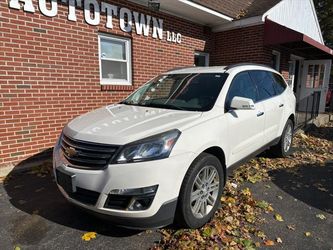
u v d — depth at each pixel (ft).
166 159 9.23
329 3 75.36
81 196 9.73
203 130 10.68
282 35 28.71
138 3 23.79
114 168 9.01
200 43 31.22
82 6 19.99
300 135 27.73
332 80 70.28
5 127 16.92
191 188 10.03
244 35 31.14
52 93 18.99
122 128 10.01
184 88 13.66
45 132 18.92
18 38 16.96
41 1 17.76
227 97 12.77
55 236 10.28
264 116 15.38
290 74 41.70
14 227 10.84
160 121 10.44
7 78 16.71
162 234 10.36
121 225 9.43
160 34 26.18
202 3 26.21
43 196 13.50
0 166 16.92
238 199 13.17
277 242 10.05
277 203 13.07
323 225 11.28
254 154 15.25
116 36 22.74
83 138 9.93
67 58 19.56
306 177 16.46
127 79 24.34
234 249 9.48
